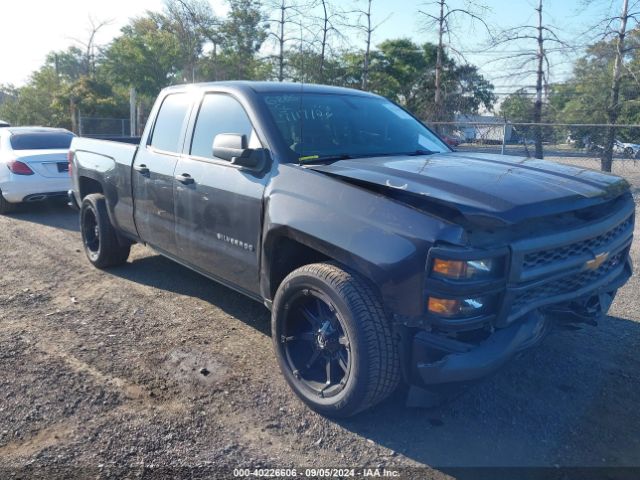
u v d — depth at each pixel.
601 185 3.39
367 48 17.67
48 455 3.03
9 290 5.58
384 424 3.35
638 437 3.22
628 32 15.19
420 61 30.08
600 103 17.12
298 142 3.96
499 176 3.29
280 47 16.83
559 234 3.04
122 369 3.96
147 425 3.30
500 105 17.62
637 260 6.61
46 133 10.45
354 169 3.44
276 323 3.62
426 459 3.04
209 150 4.38
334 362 3.39
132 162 5.23
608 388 3.73
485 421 3.38
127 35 34.84
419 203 3.04
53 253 7.01
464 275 2.77
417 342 2.97
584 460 3.02
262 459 3.03
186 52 21.75
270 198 3.65
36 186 9.40
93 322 4.79
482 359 2.92
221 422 3.35
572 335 4.49
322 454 3.08
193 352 4.22
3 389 3.67
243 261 4.00
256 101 4.13
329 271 3.26
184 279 5.91
